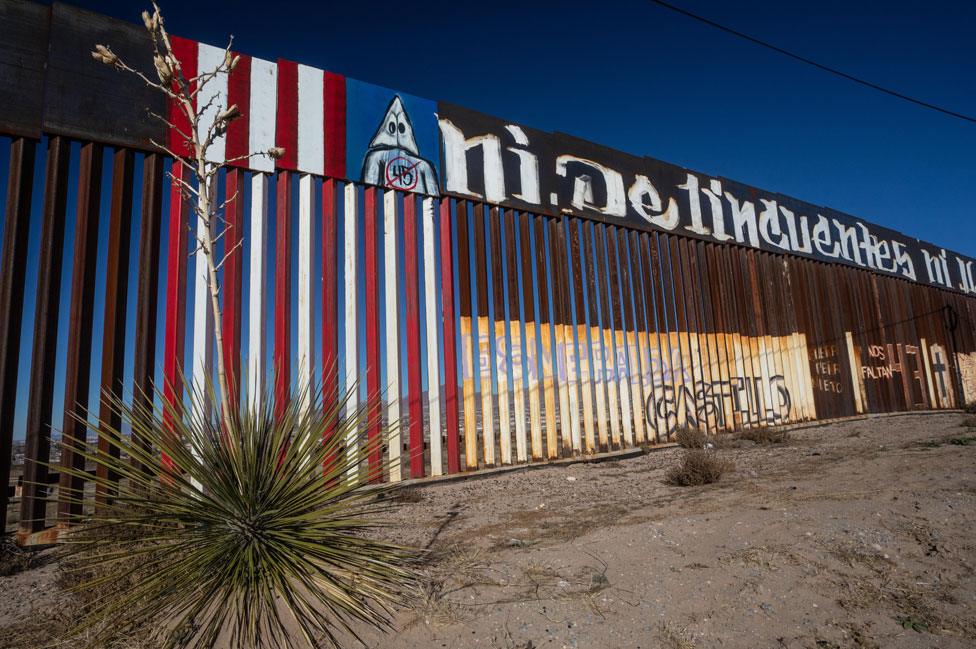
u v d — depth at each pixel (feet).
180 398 9.41
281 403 10.55
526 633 10.46
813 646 10.28
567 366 40.11
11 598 13.69
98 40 25.11
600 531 17.71
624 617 11.18
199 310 25.94
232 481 8.91
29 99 22.99
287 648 9.40
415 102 35.60
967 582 12.96
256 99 29.09
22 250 22.21
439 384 33.65
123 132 25.05
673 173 51.80
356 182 32.27
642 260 47.65
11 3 23.20
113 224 24.53
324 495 9.36
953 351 83.35
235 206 27.53
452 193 36.17
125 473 8.48
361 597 10.16
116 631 9.21
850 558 14.24
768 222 60.13
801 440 46.16
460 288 35.81
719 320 52.31
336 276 30.55
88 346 23.08
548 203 41.39
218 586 8.57
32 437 20.94
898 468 27.58
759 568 13.60
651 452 43.09
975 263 95.91
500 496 27.07
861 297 69.97
